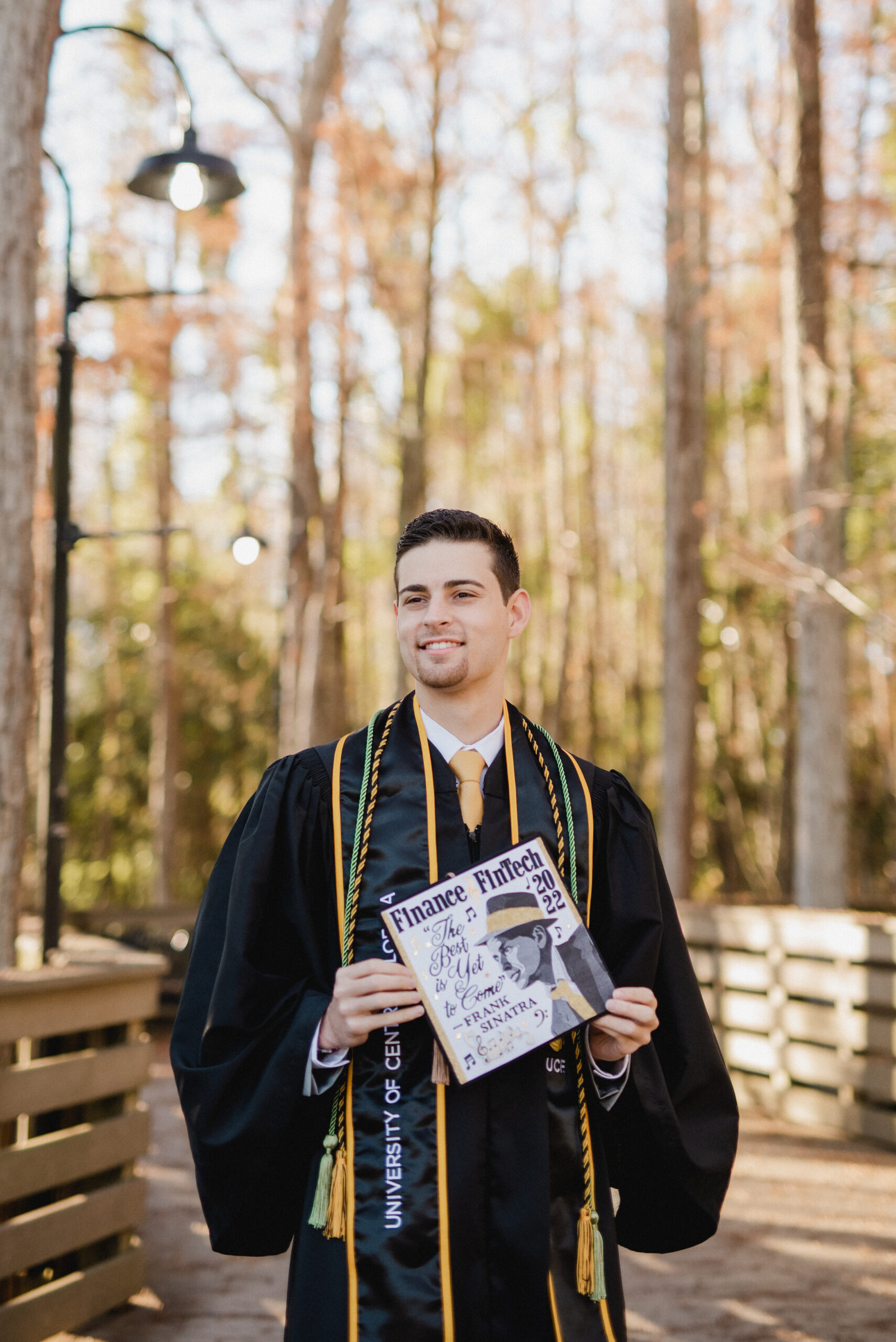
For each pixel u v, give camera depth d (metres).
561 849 2.07
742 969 8.01
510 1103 1.90
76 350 6.51
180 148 6.54
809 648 9.48
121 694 26.56
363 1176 1.87
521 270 27.05
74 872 25.20
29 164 4.26
